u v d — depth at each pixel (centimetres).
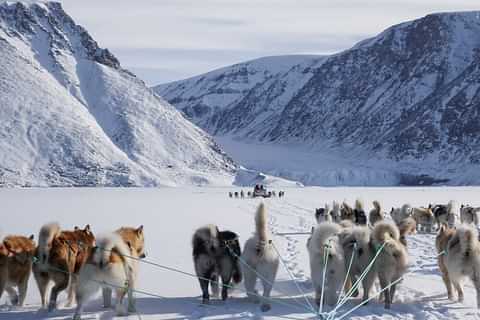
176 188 9888
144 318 1016
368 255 1138
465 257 1105
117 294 1017
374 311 1077
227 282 1156
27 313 1042
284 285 1312
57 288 1053
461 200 4934
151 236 2209
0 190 8306
